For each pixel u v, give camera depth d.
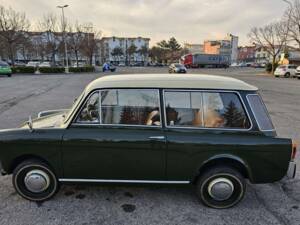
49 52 53.41
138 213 3.08
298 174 4.21
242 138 3.03
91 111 3.13
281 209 3.23
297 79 27.53
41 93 13.95
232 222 2.95
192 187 3.48
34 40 54.50
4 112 8.77
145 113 3.11
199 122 3.11
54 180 3.26
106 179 3.18
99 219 2.96
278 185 3.86
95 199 3.37
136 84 3.13
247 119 3.08
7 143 3.13
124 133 3.05
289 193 3.63
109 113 3.13
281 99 12.55
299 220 3.01
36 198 3.30
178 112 3.11
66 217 2.99
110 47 105.88
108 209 3.15
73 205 3.23
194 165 3.07
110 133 3.06
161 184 3.18
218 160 3.09
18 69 34.31
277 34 43.28
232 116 3.10
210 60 65.06
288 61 42.28
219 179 3.14
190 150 3.03
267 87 18.45
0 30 35.25
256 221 2.97
